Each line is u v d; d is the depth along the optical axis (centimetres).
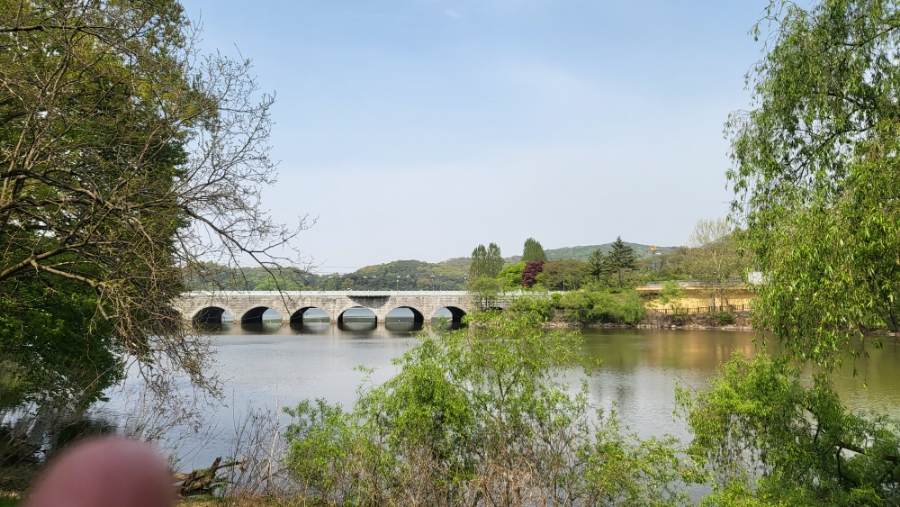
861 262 927
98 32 1025
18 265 998
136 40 1055
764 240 1148
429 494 1084
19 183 1025
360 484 1140
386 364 3978
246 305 8194
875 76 1057
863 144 998
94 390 1454
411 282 17862
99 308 953
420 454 1120
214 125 1052
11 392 1323
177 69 1064
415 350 1295
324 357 4428
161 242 978
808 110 1110
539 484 1039
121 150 1052
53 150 998
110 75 1109
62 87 983
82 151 1091
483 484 1031
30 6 1110
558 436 1186
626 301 7450
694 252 7569
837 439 1301
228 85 1072
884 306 977
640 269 10269
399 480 1144
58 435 1258
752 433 1395
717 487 1228
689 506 1275
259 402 2589
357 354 4650
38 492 180
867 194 925
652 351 4703
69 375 1438
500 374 1238
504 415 1229
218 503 1145
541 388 1280
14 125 1248
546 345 1291
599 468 1111
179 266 1005
